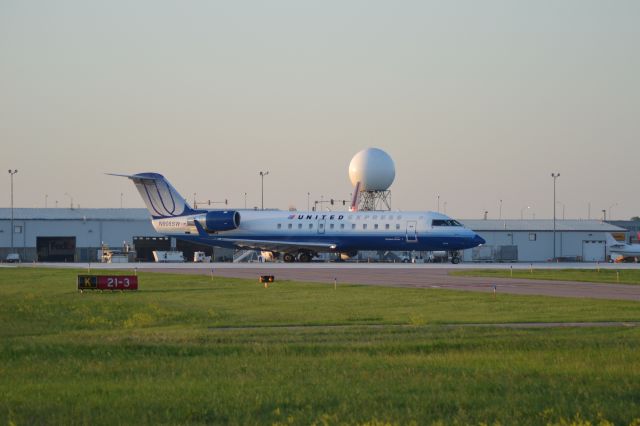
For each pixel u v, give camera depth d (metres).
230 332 63.69
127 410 36.06
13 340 58.97
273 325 70.94
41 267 176.50
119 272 152.88
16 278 137.38
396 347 53.88
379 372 44.81
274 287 113.62
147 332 64.81
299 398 38.19
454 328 66.25
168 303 91.81
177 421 34.41
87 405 36.84
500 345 54.94
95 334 63.78
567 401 37.62
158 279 131.12
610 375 43.50
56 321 76.25
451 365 46.97
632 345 54.78
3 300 97.00
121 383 42.06
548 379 42.66
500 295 99.31
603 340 57.12
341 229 193.62
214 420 34.69
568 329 65.19
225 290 109.50
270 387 40.75
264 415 35.47
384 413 35.56
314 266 177.62
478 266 180.38
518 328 66.19
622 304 87.31
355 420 34.38
